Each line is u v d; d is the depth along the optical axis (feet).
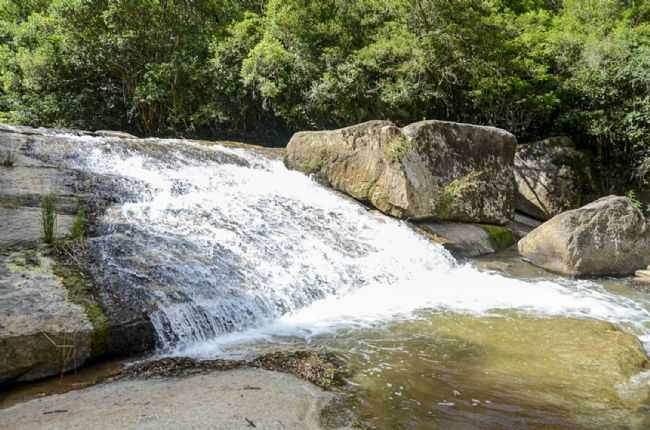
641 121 47.16
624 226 29.43
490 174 36.73
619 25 51.90
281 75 51.44
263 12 59.47
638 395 13.70
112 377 13.75
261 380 13.52
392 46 47.91
